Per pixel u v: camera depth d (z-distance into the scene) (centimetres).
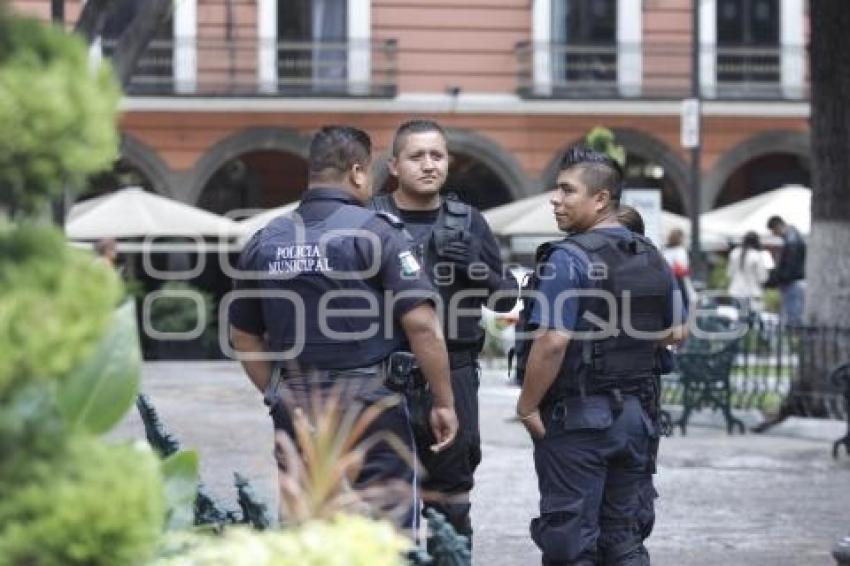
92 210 3850
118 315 451
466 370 970
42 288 351
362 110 4738
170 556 447
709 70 4888
